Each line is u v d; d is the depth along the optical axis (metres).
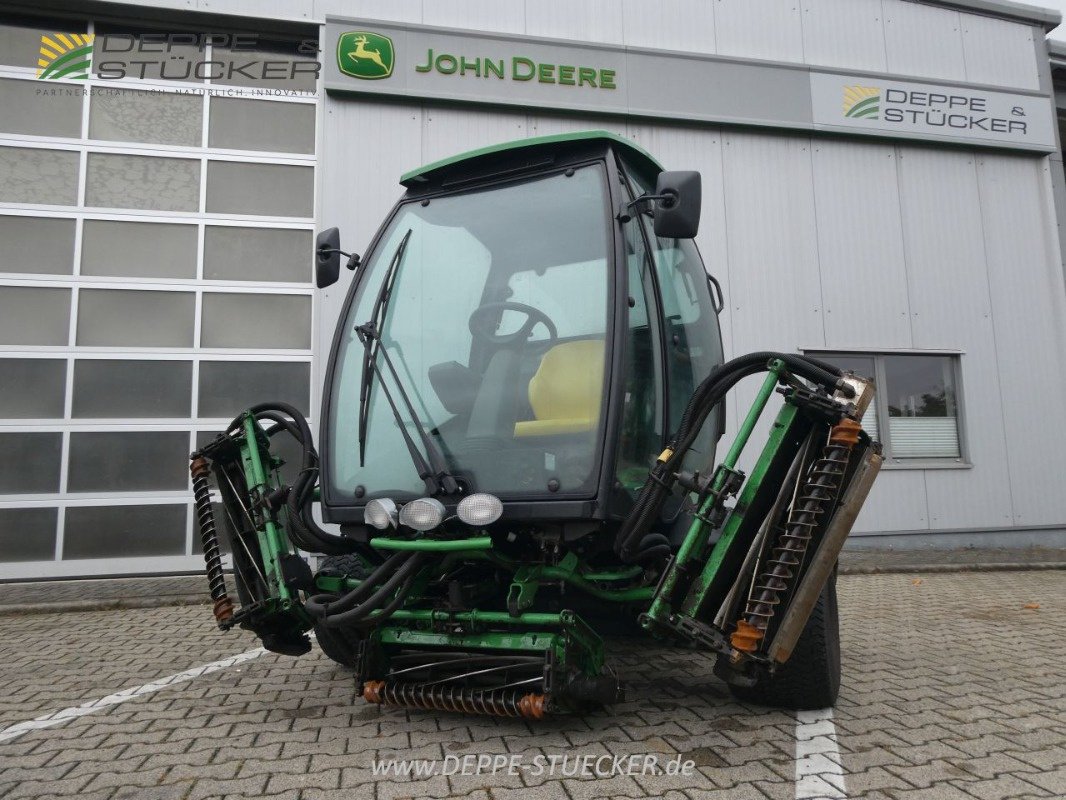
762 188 8.05
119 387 6.70
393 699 2.71
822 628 2.93
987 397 8.35
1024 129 8.79
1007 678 3.55
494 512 2.45
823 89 8.20
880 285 8.23
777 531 2.68
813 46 8.36
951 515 8.13
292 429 3.27
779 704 3.01
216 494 6.64
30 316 6.64
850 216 8.24
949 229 8.51
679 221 2.66
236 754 2.58
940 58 8.77
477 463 2.70
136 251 6.91
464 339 2.94
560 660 2.49
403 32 7.23
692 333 3.53
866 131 8.27
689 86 7.82
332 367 3.13
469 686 2.69
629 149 3.19
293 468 6.81
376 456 2.88
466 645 2.62
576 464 2.58
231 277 7.04
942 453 8.30
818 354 8.01
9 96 6.90
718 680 3.52
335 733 2.78
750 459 7.27
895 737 2.70
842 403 2.70
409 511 2.53
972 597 5.89
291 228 7.23
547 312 2.84
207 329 6.92
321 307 6.97
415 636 2.71
